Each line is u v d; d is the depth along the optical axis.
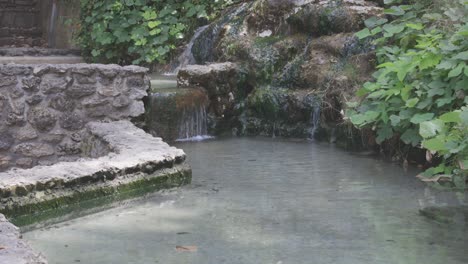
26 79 6.80
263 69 8.24
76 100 6.92
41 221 4.41
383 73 6.23
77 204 4.66
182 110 7.61
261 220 4.34
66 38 12.72
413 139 5.95
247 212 4.53
